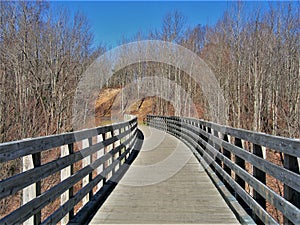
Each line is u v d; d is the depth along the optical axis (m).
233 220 4.04
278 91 22.77
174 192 5.52
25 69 18.86
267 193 3.02
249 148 10.78
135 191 5.59
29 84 18.72
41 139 2.83
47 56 20.38
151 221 4.04
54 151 13.70
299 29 22.53
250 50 24.22
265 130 23.44
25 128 17.08
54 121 19.64
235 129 4.53
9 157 2.25
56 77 20.31
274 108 21.72
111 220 4.09
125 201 4.96
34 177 2.67
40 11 20.72
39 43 20.27
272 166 2.90
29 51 19.47
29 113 17.56
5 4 19.11
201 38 32.56
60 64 20.78
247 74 24.64
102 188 5.44
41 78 19.70
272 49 23.27
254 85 23.17
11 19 19.17
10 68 18.42
